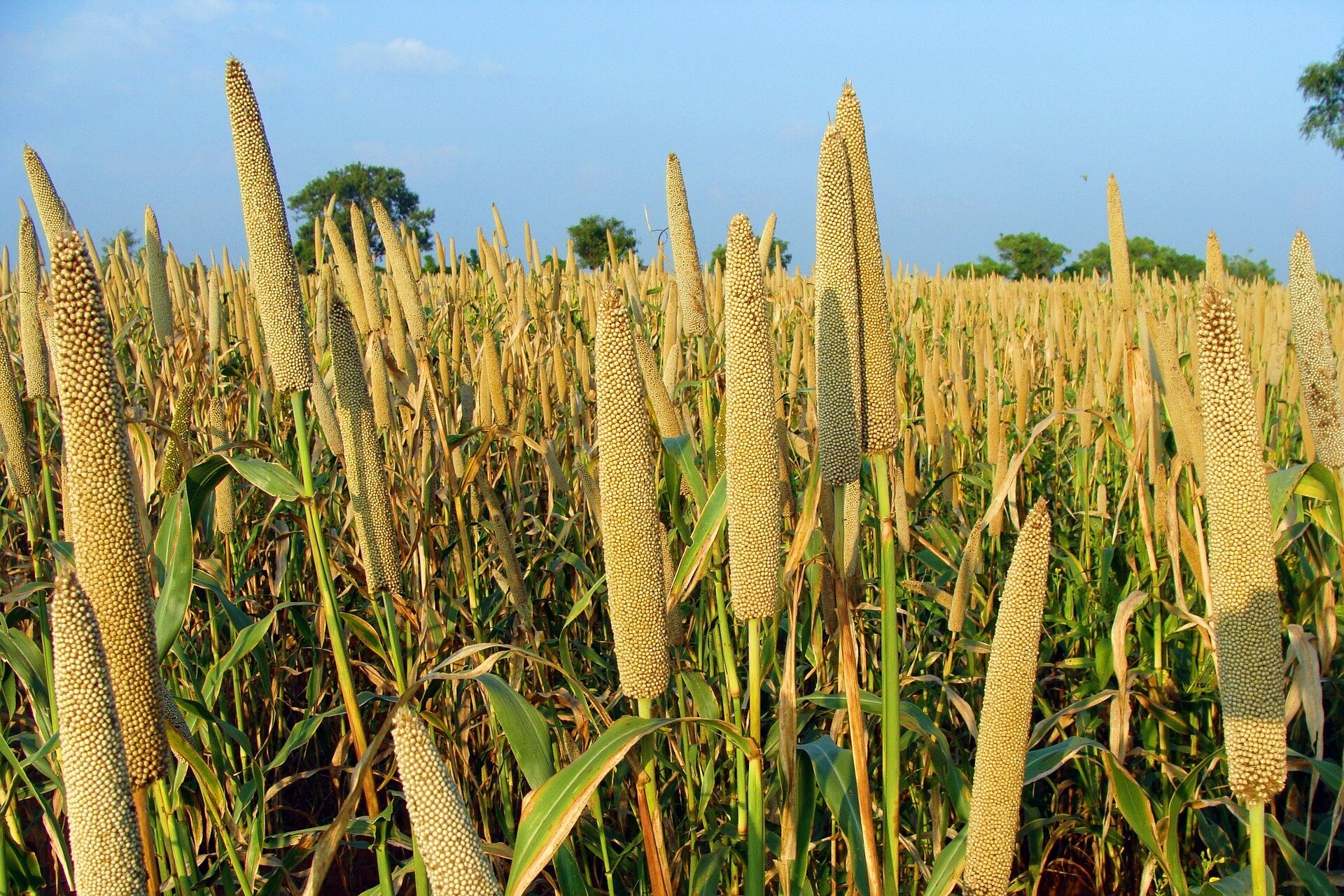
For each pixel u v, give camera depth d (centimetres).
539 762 315
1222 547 272
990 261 6094
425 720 423
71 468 252
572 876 367
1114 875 583
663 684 309
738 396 303
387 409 597
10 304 1237
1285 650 559
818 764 334
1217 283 462
